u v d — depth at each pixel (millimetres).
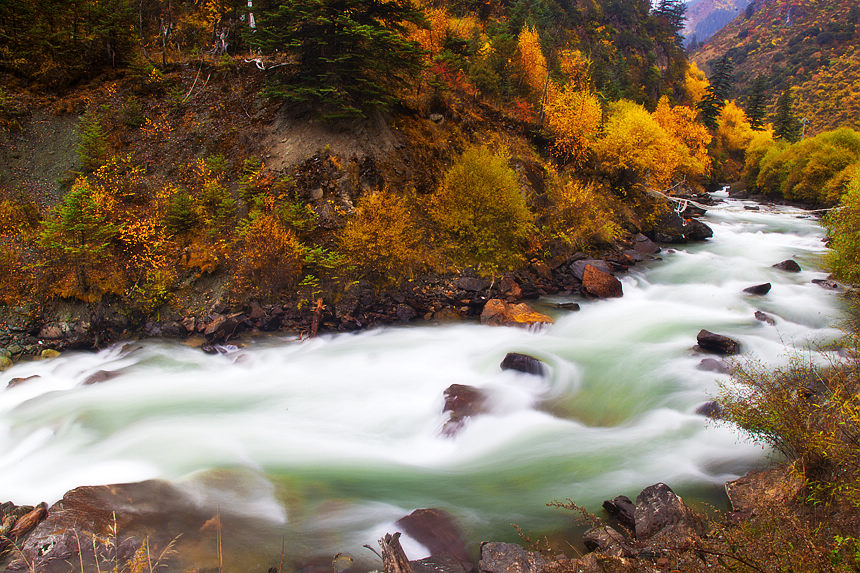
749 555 5719
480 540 8305
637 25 105938
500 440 11781
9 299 16016
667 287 23219
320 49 21547
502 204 22078
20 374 14578
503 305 19391
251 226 18500
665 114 50062
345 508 9133
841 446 6895
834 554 5363
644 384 13812
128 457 10633
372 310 19000
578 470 10391
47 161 20297
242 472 10125
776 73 159625
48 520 7934
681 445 11031
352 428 12312
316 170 21219
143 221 18891
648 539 7648
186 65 24656
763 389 8891
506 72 35281
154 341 16828
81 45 23125
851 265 21281
